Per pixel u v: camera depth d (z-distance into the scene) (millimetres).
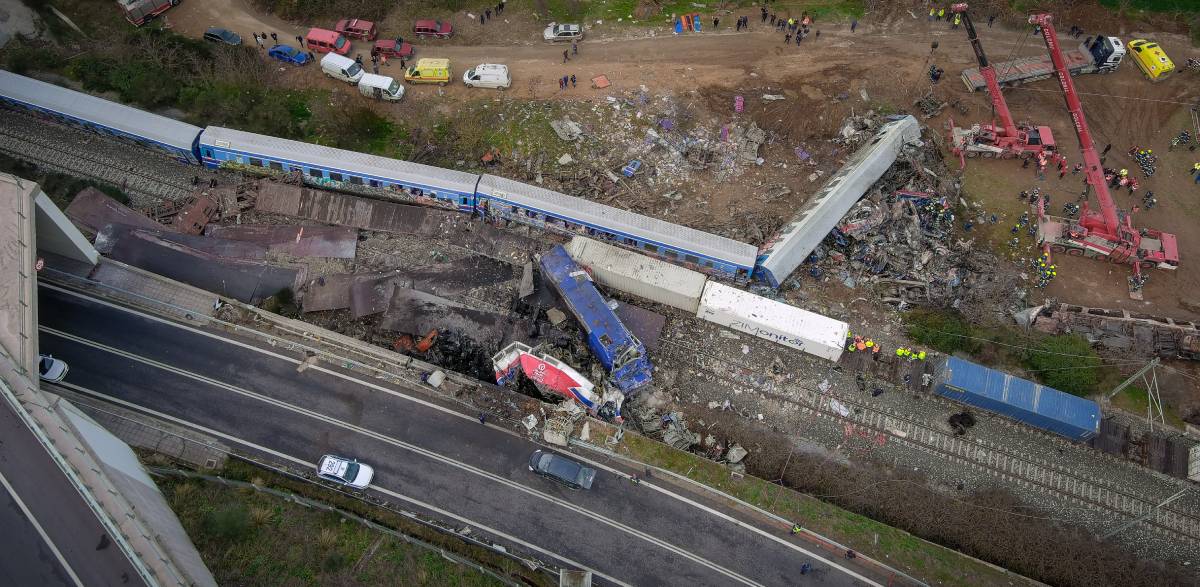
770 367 54938
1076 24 77250
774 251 56812
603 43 73375
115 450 42656
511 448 49000
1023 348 54969
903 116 67438
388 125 65938
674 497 47812
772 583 45344
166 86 65375
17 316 42000
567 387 49531
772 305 54938
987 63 65875
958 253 60594
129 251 55438
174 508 43938
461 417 49906
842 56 73312
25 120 63719
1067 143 68438
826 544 46844
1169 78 73688
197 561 41625
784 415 53156
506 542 45500
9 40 68125
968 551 48531
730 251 57094
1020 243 62094
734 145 66312
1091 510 50531
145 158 62438
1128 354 55781
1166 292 60250
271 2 73750
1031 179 66000
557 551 45438
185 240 57062
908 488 50188
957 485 51031
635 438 49781
